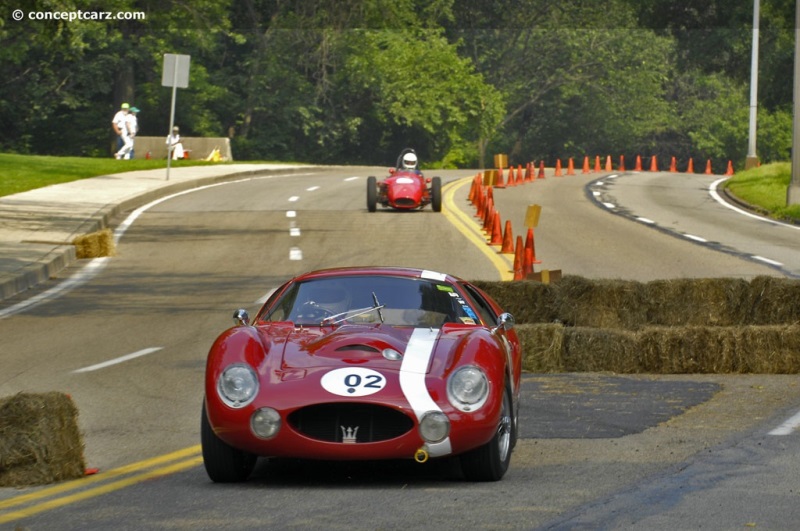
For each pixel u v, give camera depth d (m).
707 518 21.56
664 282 48.16
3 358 45.16
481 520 21.69
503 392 25.89
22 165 136.38
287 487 25.45
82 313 56.62
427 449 24.59
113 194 112.31
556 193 134.88
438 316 28.78
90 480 26.25
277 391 24.81
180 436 31.69
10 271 66.06
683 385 39.41
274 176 151.12
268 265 73.56
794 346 41.75
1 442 25.61
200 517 22.38
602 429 31.88
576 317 48.22
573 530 20.77
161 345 47.88
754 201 126.69
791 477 25.30
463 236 87.56
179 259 76.62
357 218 100.00
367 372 25.19
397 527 21.22
